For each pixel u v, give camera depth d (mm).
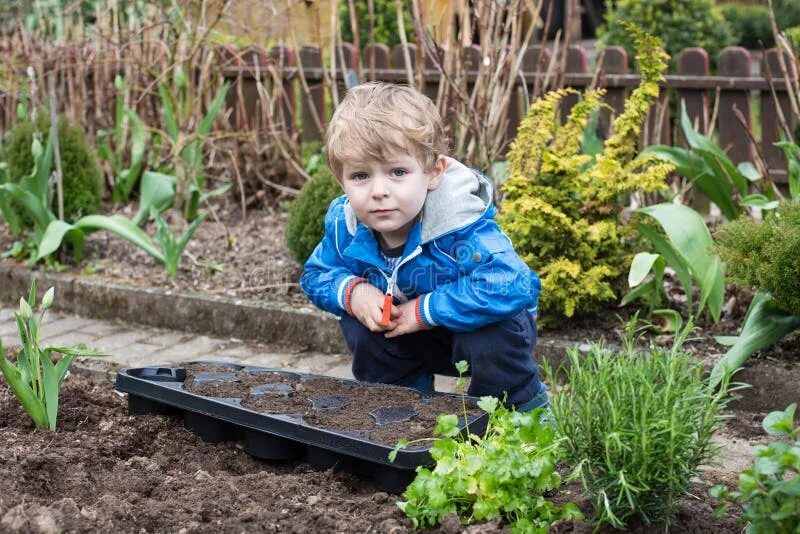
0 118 6988
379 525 2312
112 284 4812
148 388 3018
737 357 3354
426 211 2863
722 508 2191
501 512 2340
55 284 4953
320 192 4633
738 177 4395
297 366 4094
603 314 4098
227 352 4293
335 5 5445
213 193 5836
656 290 3918
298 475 2654
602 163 3934
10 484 2457
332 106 5719
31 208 5078
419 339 3137
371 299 3021
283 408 2797
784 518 2008
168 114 5680
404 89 2814
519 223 3924
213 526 2299
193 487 2539
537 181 4012
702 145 4383
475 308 2828
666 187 3955
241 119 6727
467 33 4801
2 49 6887
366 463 2645
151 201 5273
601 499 2197
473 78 5984
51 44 6805
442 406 2773
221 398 2877
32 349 2920
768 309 3457
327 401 2844
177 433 2977
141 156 6246
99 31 6395
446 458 2293
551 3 4910
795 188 4070
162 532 2279
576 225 3947
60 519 2258
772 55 5695
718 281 3697
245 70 6676
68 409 3131
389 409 2756
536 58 6168
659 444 2100
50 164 5105
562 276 3848
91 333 4590
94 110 6754
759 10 13000
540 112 4059
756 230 3336
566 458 2230
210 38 6047
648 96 4004
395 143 2662
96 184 5641
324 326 4262
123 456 2842
